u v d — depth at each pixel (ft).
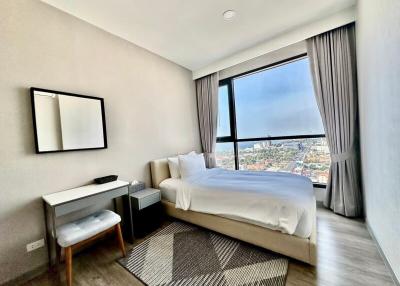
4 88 5.27
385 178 4.79
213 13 7.20
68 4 6.24
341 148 8.13
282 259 5.58
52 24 6.27
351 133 7.87
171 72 11.31
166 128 10.86
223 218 6.86
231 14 7.32
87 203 5.86
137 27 7.77
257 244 6.03
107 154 7.82
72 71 6.76
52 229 5.70
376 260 5.28
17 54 5.51
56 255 5.41
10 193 5.32
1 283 5.10
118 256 6.22
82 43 7.08
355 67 7.82
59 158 6.34
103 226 5.66
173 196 8.56
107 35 7.95
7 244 5.23
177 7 6.72
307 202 5.60
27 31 5.72
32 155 5.75
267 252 5.97
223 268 5.36
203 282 4.90
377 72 4.96
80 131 6.86
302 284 4.61
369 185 6.50
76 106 6.78
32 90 5.69
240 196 6.43
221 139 13.08
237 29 8.39
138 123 9.21
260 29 8.50
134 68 9.09
